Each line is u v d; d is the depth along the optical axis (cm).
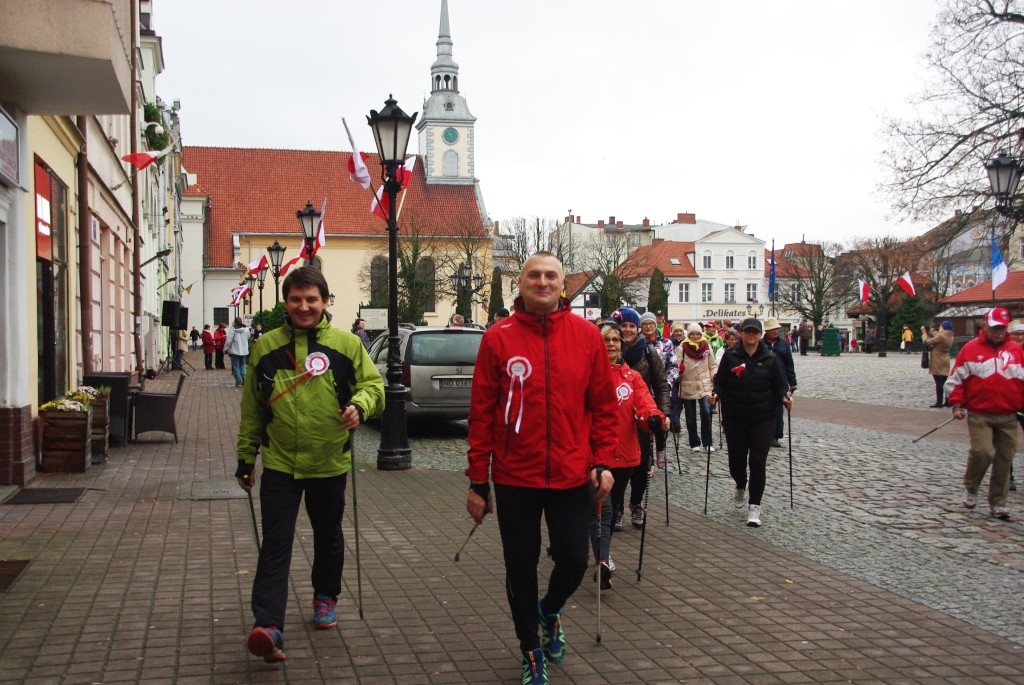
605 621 605
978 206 2536
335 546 569
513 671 508
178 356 3953
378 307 5847
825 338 6862
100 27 950
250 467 540
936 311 7781
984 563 770
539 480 482
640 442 870
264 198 7544
